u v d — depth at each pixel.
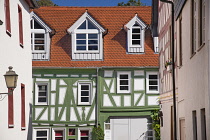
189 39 17.50
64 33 33.66
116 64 32.53
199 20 15.42
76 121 32.09
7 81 13.88
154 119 32.00
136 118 32.44
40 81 32.28
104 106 32.25
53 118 32.12
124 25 33.25
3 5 16.19
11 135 17.17
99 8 35.22
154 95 32.44
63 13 34.78
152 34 31.61
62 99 32.22
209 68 13.41
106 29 32.75
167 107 24.42
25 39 20.38
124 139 32.38
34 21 32.88
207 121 13.71
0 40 15.57
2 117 15.77
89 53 32.75
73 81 32.34
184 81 19.02
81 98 32.38
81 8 35.09
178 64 20.80
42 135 32.19
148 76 32.56
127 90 32.47
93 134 32.00
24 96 19.92
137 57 32.88
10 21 17.34
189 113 17.72
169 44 23.73
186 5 18.16
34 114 32.16
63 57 32.78
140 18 33.22
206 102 13.85
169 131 23.61
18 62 18.67
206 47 13.72
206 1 13.61
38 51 32.69
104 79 32.47
